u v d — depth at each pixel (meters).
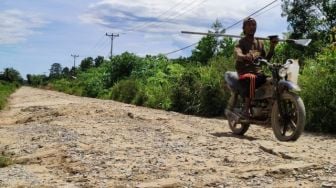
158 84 20.09
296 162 4.55
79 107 11.81
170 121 8.64
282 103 6.29
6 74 87.31
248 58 6.61
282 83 6.18
